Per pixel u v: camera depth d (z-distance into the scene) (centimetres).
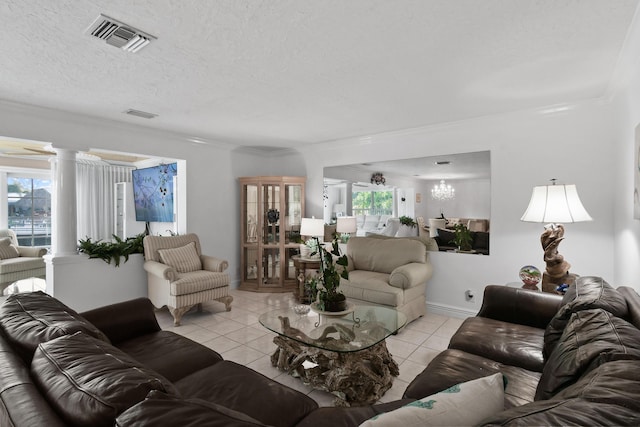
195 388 155
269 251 510
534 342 196
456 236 378
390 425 73
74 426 75
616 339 118
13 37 192
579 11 169
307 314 269
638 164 203
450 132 381
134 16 172
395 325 241
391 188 429
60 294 349
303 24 179
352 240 439
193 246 425
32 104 314
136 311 222
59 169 355
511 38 195
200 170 474
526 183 335
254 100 304
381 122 376
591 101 300
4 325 138
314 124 385
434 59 222
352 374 215
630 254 240
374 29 185
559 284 267
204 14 170
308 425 131
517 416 66
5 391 86
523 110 329
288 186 507
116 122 375
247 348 300
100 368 89
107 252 384
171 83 263
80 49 207
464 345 199
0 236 532
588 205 304
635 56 208
